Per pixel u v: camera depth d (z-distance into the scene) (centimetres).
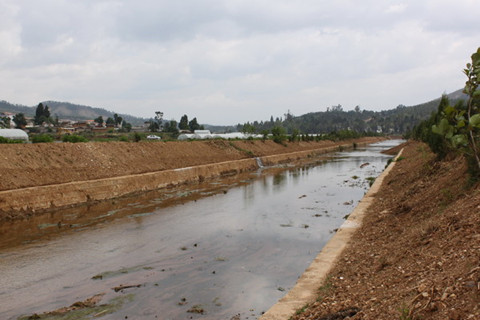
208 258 1359
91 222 1948
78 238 1648
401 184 1956
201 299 1004
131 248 1501
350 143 12306
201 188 3198
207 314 913
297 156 6625
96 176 2903
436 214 1013
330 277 873
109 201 2575
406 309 502
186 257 1377
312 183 3350
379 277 752
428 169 1753
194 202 2517
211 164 4162
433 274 612
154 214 2139
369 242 1101
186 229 1791
